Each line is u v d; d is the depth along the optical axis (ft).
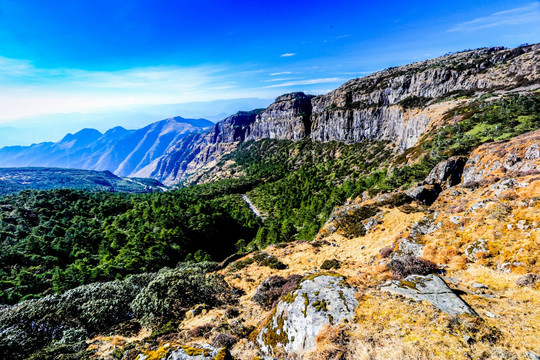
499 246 58.18
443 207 111.65
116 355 52.60
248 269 114.32
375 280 58.13
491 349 29.76
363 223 130.52
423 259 61.72
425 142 334.44
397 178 261.65
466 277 53.78
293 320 44.04
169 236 310.65
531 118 242.99
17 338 63.05
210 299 81.97
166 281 84.69
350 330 37.01
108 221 390.83
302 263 110.01
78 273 214.48
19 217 351.87
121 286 91.61
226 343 52.47
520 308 38.32
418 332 33.86
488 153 153.48
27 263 243.40
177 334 61.16
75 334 65.46
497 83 570.05
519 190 74.95
